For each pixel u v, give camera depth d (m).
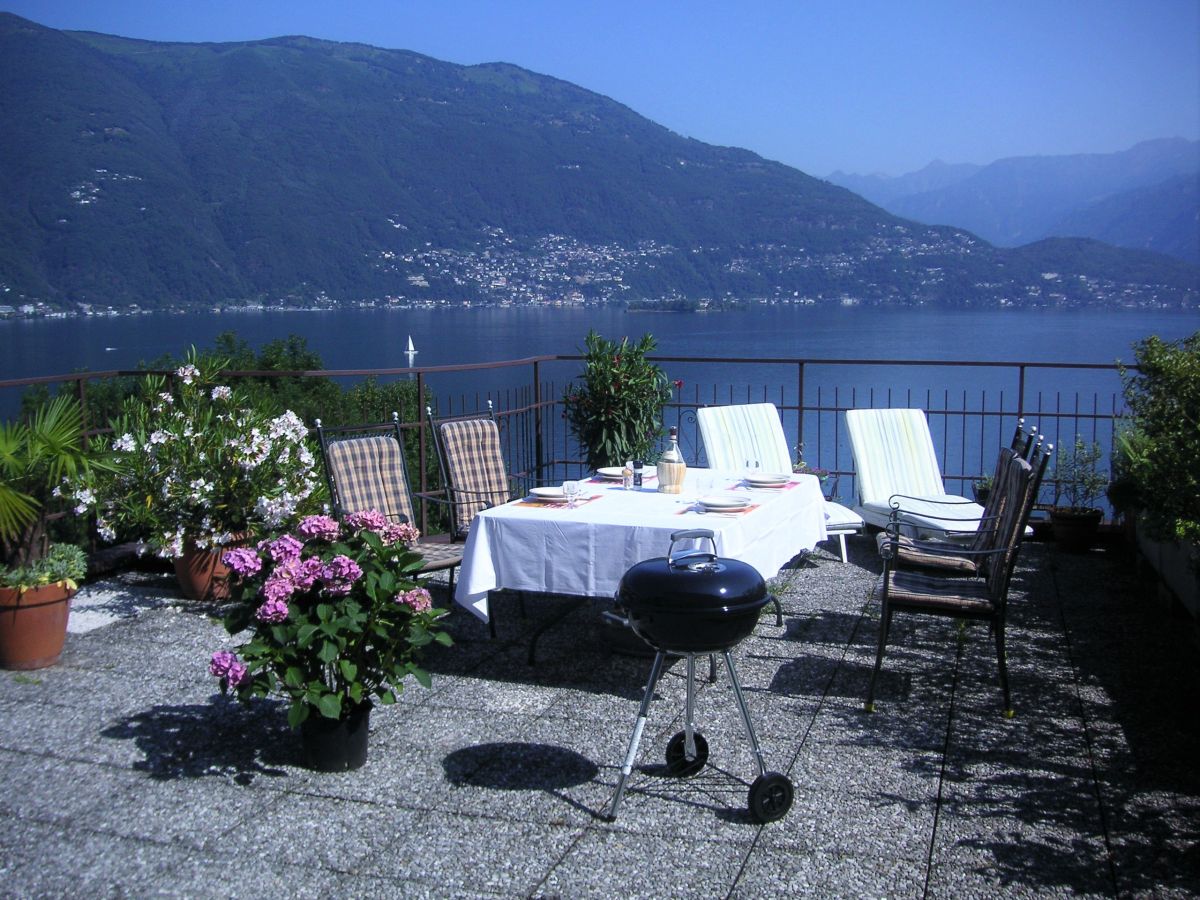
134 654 4.30
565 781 3.12
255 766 3.23
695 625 2.71
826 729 3.52
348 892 2.51
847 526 6.00
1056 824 2.83
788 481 4.97
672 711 3.69
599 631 4.52
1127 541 6.11
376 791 3.06
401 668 3.17
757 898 2.46
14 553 4.15
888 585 3.86
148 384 5.39
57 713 3.66
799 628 4.72
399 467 5.04
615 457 7.46
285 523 5.09
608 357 7.49
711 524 3.86
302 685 3.00
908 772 3.17
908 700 3.80
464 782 3.11
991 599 3.70
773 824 2.84
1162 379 5.27
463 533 5.17
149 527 5.12
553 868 2.61
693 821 2.86
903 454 6.59
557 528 3.98
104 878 2.58
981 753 3.32
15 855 2.69
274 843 2.75
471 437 5.45
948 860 2.64
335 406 13.86
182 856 2.69
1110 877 2.55
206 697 3.82
